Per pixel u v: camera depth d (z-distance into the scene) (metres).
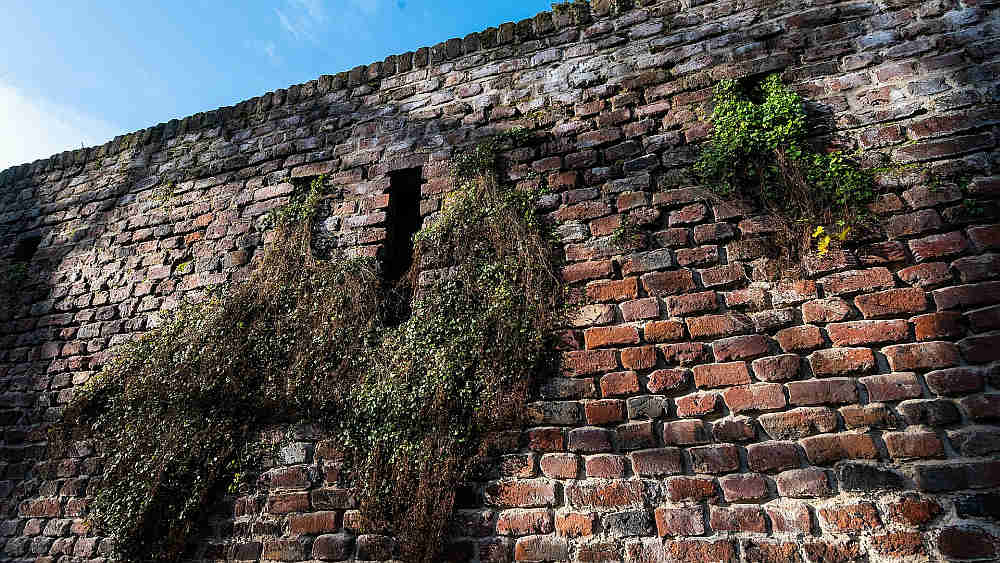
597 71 3.05
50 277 3.80
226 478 2.61
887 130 2.38
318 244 3.16
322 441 2.54
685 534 1.95
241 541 2.45
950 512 1.74
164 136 4.03
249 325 2.96
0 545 2.91
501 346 2.44
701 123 2.71
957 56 2.40
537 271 2.57
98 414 3.08
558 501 2.12
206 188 3.67
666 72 2.90
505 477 2.22
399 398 2.46
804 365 2.10
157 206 3.75
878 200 2.27
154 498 2.61
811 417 2.00
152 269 3.51
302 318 2.89
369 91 3.57
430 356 2.52
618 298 2.46
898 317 2.06
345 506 2.37
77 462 2.97
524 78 3.21
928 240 2.14
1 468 3.15
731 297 2.31
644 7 3.11
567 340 2.43
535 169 2.91
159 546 2.52
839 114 2.48
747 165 2.51
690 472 2.04
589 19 3.21
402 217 3.34
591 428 2.22
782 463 1.96
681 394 2.19
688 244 2.47
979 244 2.07
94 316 3.50
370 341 2.71
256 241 3.33
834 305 2.15
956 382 1.90
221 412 2.75
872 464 1.88
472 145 3.12
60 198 4.13
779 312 2.22
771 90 2.61
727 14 2.91
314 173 3.41
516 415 2.30
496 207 2.80
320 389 2.64
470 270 2.70
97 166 4.14
